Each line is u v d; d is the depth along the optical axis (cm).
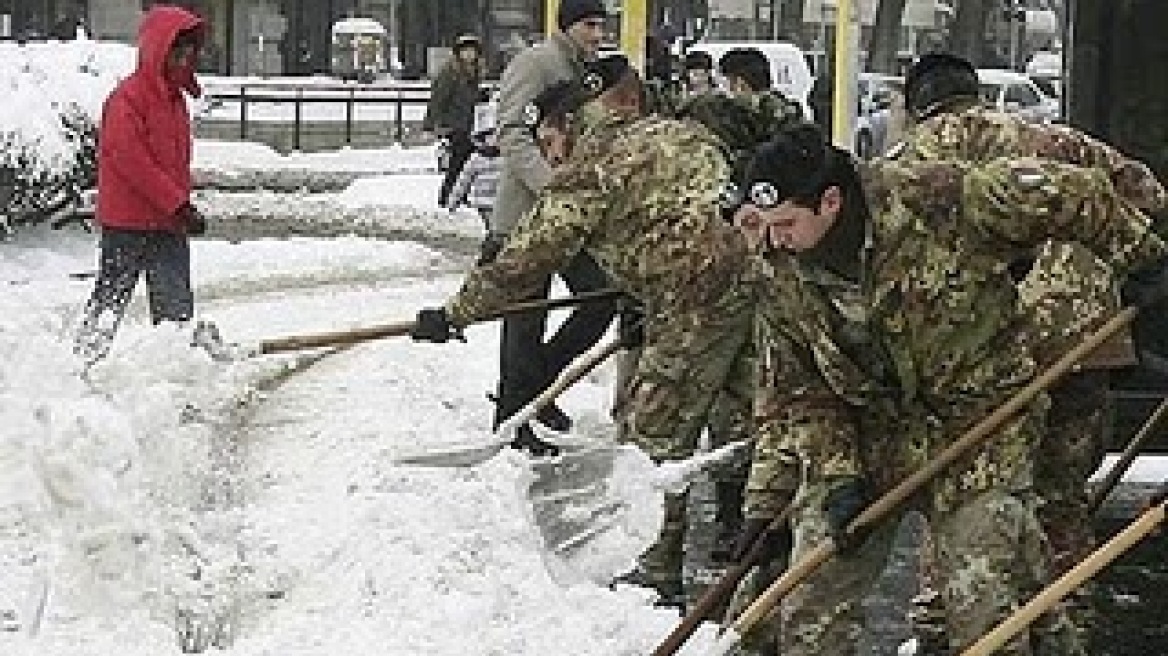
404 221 4069
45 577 1150
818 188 855
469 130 4138
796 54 4803
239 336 2169
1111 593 1341
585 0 1619
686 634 973
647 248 1238
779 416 967
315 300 2645
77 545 1152
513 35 9162
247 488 1444
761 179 861
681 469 1210
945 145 1127
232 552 1252
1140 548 1466
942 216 882
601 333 1622
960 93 1204
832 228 866
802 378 953
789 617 963
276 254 3238
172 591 1158
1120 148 1842
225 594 1170
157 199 1861
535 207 1248
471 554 1255
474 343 2258
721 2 7569
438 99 4184
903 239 880
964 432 936
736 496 1444
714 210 1230
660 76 2380
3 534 1238
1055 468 1177
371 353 2144
